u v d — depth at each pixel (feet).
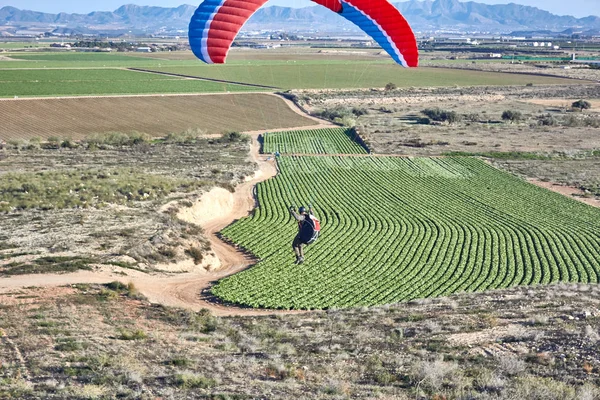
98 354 68.90
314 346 76.64
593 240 177.58
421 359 68.95
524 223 194.18
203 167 255.09
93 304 92.68
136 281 118.21
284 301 121.29
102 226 147.13
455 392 58.23
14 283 101.86
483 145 327.88
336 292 129.08
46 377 61.72
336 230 180.65
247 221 187.93
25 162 247.50
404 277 142.82
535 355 68.80
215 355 71.82
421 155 303.89
